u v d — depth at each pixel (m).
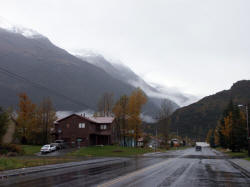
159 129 100.88
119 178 17.94
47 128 69.69
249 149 48.19
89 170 23.78
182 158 45.19
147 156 51.22
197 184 16.14
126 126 74.25
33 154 48.88
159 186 14.95
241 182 17.55
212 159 43.50
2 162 25.09
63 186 14.57
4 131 41.62
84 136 67.69
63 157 41.75
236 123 70.75
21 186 14.62
